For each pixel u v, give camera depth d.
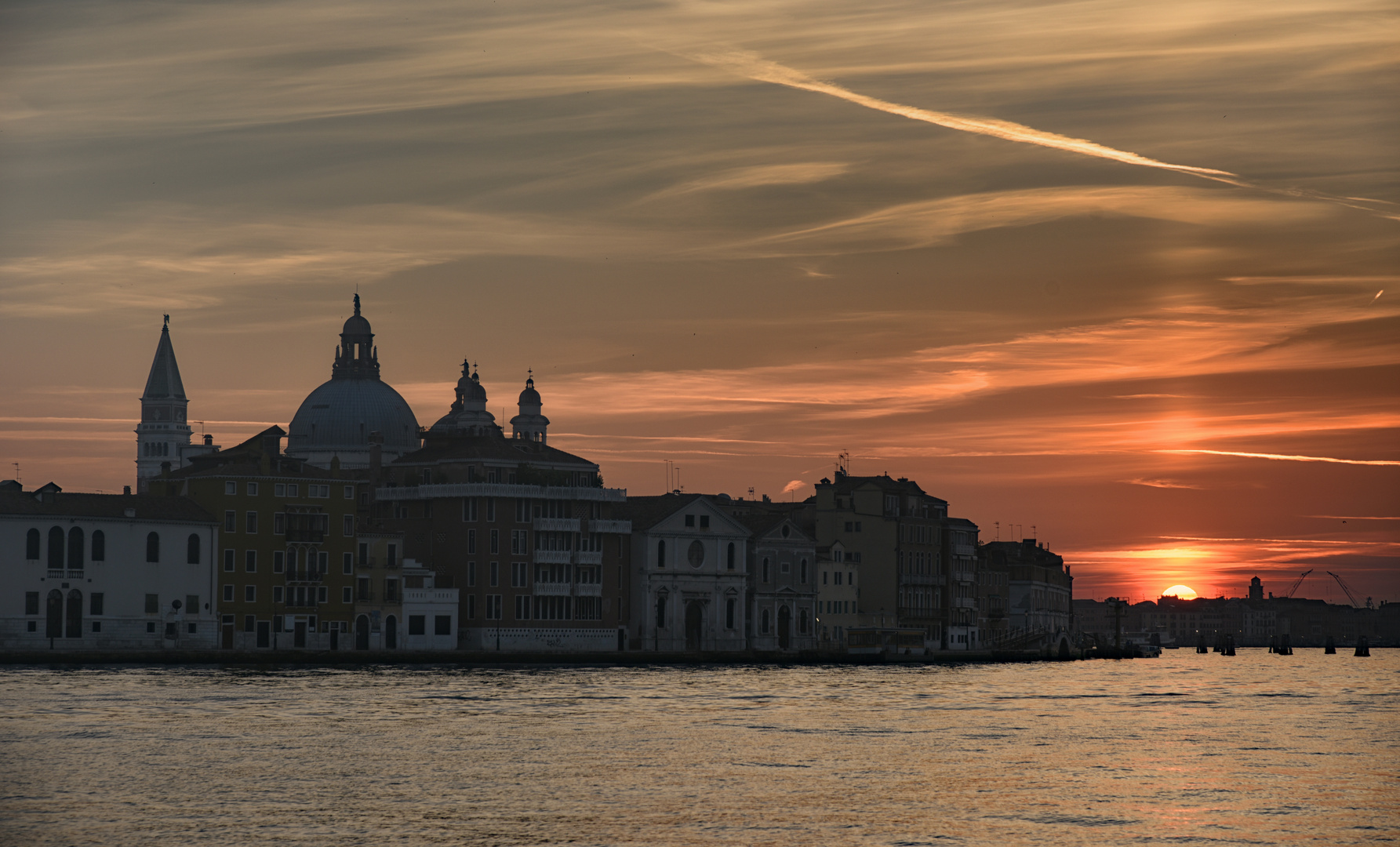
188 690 115.31
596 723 96.12
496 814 64.12
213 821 62.34
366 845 58.41
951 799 68.50
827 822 63.25
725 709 108.19
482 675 146.25
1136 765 80.19
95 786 69.50
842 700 120.00
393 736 86.94
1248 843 60.78
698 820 63.25
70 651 153.38
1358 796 70.69
